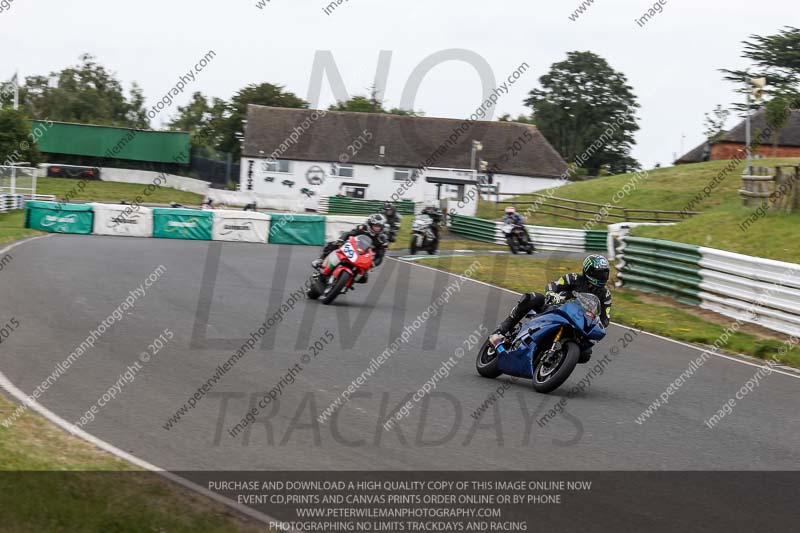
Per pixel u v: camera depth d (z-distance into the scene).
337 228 58.97
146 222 55.62
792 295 24.52
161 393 14.59
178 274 32.06
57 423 12.43
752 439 13.70
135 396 14.29
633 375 18.62
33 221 52.91
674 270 31.44
